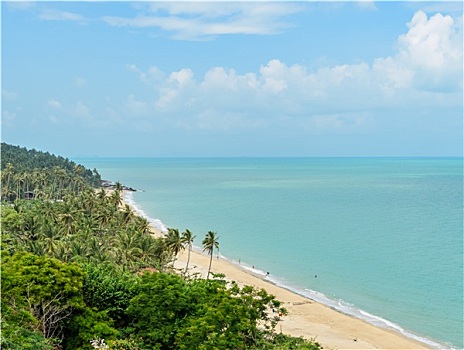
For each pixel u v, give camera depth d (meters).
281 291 78.88
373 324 64.62
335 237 126.19
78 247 66.62
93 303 39.22
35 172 167.12
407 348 56.66
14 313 32.03
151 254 73.94
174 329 35.97
